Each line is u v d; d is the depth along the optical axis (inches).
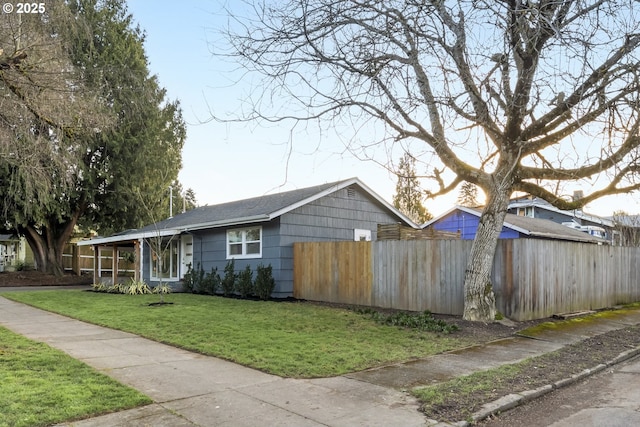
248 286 598.5
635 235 1067.9
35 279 1000.2
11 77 346.9
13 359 245.8
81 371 225.6
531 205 1140.5
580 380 246.4
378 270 493.7
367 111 334.3
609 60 295.1
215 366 248.4
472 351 295.9
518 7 283.4
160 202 1143.0
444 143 343.9
